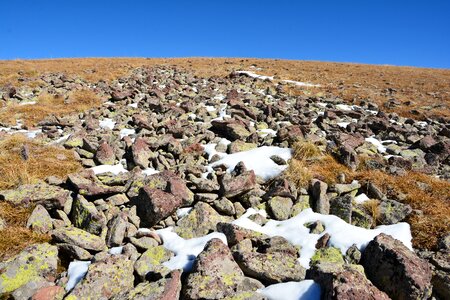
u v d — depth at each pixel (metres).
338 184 3.46
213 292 2.06
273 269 2.30
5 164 3.69
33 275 2.21
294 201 3.35
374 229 2.92
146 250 2.62
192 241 2.73
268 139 4.71
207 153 4.37
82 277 2.22
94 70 11.59
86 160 4.00
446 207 3.21
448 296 2.26
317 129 5.49
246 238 2.70
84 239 2.55
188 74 11.88
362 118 6.63
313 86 10.91
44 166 3.77
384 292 2.17
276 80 11.55
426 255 2.59
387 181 3.60
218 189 3.32
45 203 2.94
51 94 7.78
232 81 10.55
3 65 11.88
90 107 6.87
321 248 2.64
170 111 6.23
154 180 3.30
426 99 10.09
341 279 1.99
